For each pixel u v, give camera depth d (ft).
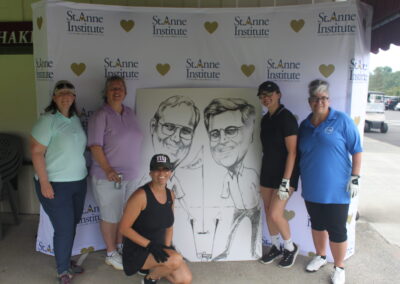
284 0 12.85
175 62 11.60
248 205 11.22
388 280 10.25
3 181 13.05
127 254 8.98
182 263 9.09
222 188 11.18
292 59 11.27
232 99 11.18
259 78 11.52
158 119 11.28
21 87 14.20
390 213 16.49
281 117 9.80
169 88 11.44
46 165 9.20
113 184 10.32
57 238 9.55
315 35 10.94
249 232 11.25
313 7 10.84
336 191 9.38
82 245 11.76
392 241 13.05
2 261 11.19
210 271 10.63
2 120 14.43
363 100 11.15
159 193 8.80
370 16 10.99
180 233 11.18
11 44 13.91
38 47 11.00
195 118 11.20
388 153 34.60
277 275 10.44
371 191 20.54
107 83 10.25
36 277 10.29
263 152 10.51
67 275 9.73
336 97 10.94
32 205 14.96
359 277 10.39
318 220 9.89
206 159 11.18
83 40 11.06
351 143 9.19
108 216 10.49
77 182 9.54
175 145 11.23
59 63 10.91
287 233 10.61
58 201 9.32
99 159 9.96
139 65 11.53
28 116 14.35
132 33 11.39
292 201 11.64
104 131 10.09
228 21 11.43
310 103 9.45
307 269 10.58
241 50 11.49
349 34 10.59
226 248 11.23
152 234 8.88
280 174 10.12
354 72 10.66
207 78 11.68
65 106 9.14
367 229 14.21
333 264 11.03
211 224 11.21
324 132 9.30
